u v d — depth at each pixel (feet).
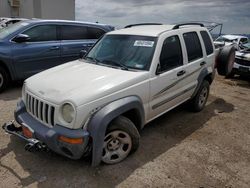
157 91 12.88
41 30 21.90
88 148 10.07
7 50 19.89
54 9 88.48
